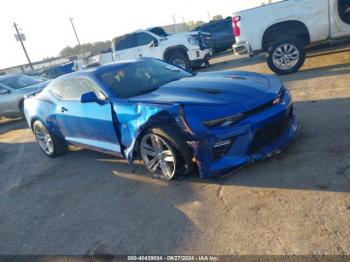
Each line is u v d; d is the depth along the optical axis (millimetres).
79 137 5266
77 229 3568
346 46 9391
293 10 7449
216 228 2996
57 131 5715
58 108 5336
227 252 2684
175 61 12070
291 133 4004
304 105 5492
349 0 7004
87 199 4191
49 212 4121
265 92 3797
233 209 3193
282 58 7773
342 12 7121
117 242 3174
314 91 6105
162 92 4141
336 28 7277
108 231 3385
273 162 3838
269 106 3693
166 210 3486
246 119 3523
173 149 3730
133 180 4371
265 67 9570
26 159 6633
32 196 4746
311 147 3943
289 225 2781
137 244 3070
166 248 2922
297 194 3154
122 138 4332
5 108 10945
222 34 17453
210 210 3275
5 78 11398
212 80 4285
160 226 3246
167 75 4930
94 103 4551
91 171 5094
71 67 20250
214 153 3543
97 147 4930
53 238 3516
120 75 4758
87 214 3824
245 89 3846
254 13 7758
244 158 3578
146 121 3805
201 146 3500
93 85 4699
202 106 3549
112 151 4652
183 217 3285
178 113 3516
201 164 3580
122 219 3539
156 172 4148
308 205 2963
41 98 5832
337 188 3078
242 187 3516
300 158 3760
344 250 2387
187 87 4121
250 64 10969
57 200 4395
